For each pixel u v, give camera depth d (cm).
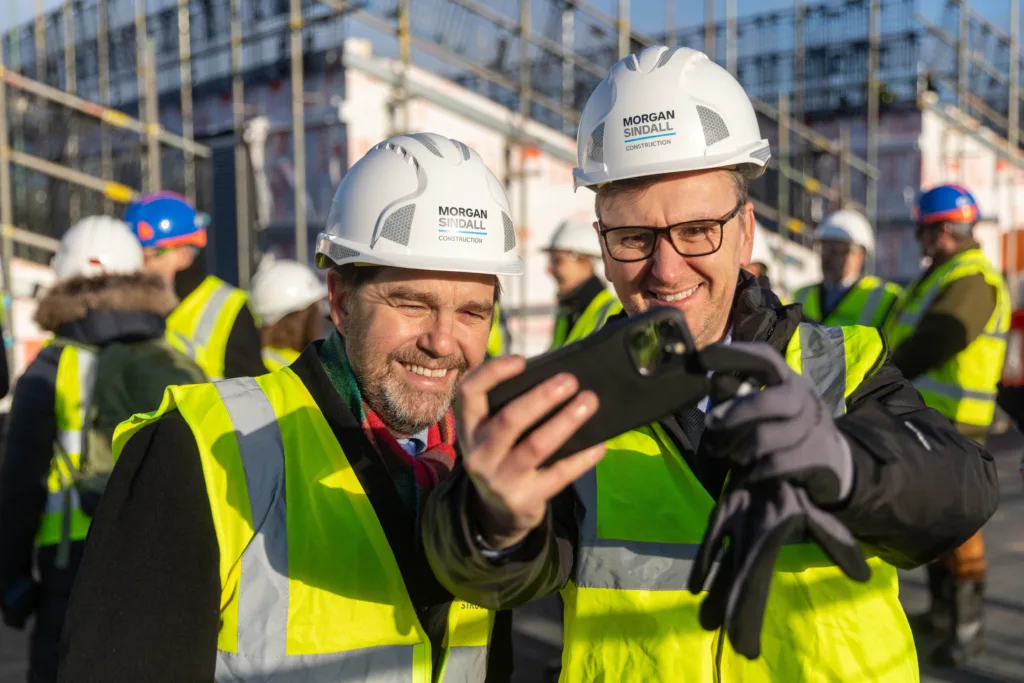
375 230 141
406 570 137
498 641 162
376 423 146
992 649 438
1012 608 488
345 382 146
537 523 99
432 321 142
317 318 450
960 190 473
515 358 95
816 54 1540
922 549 112
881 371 147
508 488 89
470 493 103
